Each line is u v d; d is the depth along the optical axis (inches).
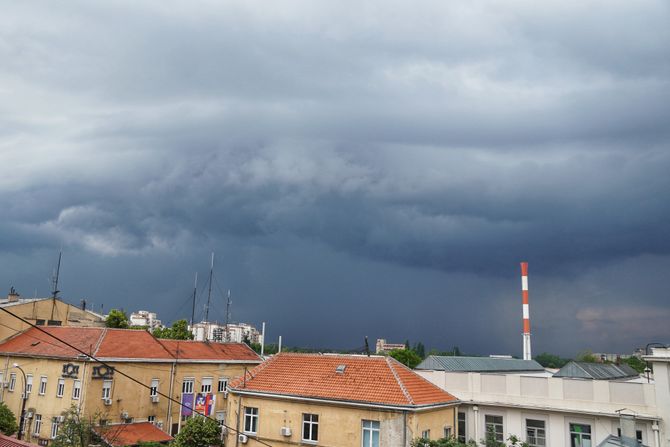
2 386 2260.1
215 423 1765.5
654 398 1480.1
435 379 1817.2
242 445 1518.2
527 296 4717.0
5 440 1065.5
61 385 2092.8
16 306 2536.9
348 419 1398.9
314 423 1445.6
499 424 1690.5
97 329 2300.7
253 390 1536.7
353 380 1480.1
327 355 1621.6
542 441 1619.1
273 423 1493.6
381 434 1353.3
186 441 1742.1
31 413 2118.6
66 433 1565.0
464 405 1745.8
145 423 2078.0
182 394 2390.5
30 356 2209.6
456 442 1298.0
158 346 2405.3
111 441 1716.3
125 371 2158.0
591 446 1541.6
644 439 1459.2
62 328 2385.6
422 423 1378.0
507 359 2874.0
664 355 1478.8
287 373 1585.9
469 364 2421.3
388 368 1493.6
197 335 4288.9
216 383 2583.7
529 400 1658.5
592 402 1566.2
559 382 1627.7
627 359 3690.9
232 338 6569.9
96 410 2021.4
